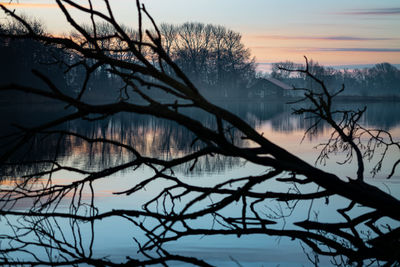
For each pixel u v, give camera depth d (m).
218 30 103.50
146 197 10.49
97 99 72.81
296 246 6.79
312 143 24.08
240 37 105.38
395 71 157.25
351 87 153.00
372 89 154.50
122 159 17.80
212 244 6.96
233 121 3.98
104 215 5.27
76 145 22.33
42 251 6.34
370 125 35.19
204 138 4.14
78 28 3.79
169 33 100.12
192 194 10.71
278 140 26.03
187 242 7.07
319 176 4.34
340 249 5.82
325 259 6.23
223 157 17.55
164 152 20.48
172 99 76.75
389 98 108.62
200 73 102.94
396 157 17.64
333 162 16.61
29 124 31.09
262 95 111.38
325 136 28.53
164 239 5.49
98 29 58.72
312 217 8.31
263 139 4.10
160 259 6.03
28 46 56.41
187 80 3.95
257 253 6.52
